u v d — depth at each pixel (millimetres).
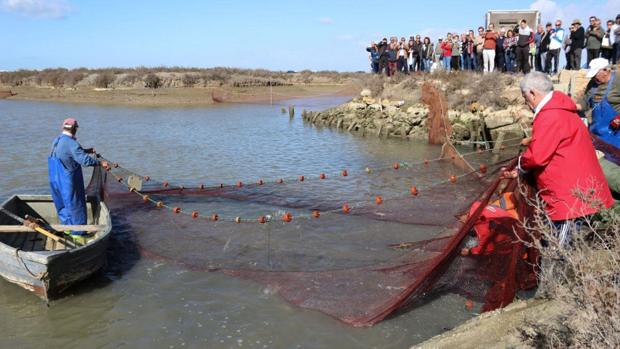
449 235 7805
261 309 7340
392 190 12219
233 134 28156
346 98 41219
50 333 6918
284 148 23297
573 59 20062
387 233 9227
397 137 26594
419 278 6629
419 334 6477
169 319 7191
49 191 14555
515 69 24078
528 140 5805
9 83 72625
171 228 10305
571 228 4738
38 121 34531
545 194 4988
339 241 9133
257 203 11945
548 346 4445
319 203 11695
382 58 31359
